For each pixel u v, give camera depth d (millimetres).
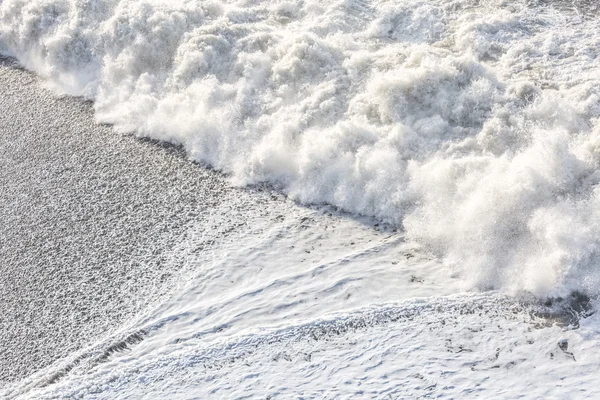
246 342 6270
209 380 6008
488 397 5488
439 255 6820
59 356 6488
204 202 7895
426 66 8086
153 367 6199
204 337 6398
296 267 6941
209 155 8477
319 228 7344
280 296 6668
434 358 5863
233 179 8117
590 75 8008
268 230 7406
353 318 6328
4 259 7594
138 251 7422
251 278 6910
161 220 7746
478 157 7160
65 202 8195
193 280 6988
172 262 7230
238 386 5910
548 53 8523
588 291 6074
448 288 6480
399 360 5898
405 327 6176
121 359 6332
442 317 6211
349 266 6855
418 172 7285
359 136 7770
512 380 5598
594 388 5426
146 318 6688
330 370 5914
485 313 6180
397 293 6504
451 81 8016
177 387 5996
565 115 7387
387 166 7418
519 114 7508
